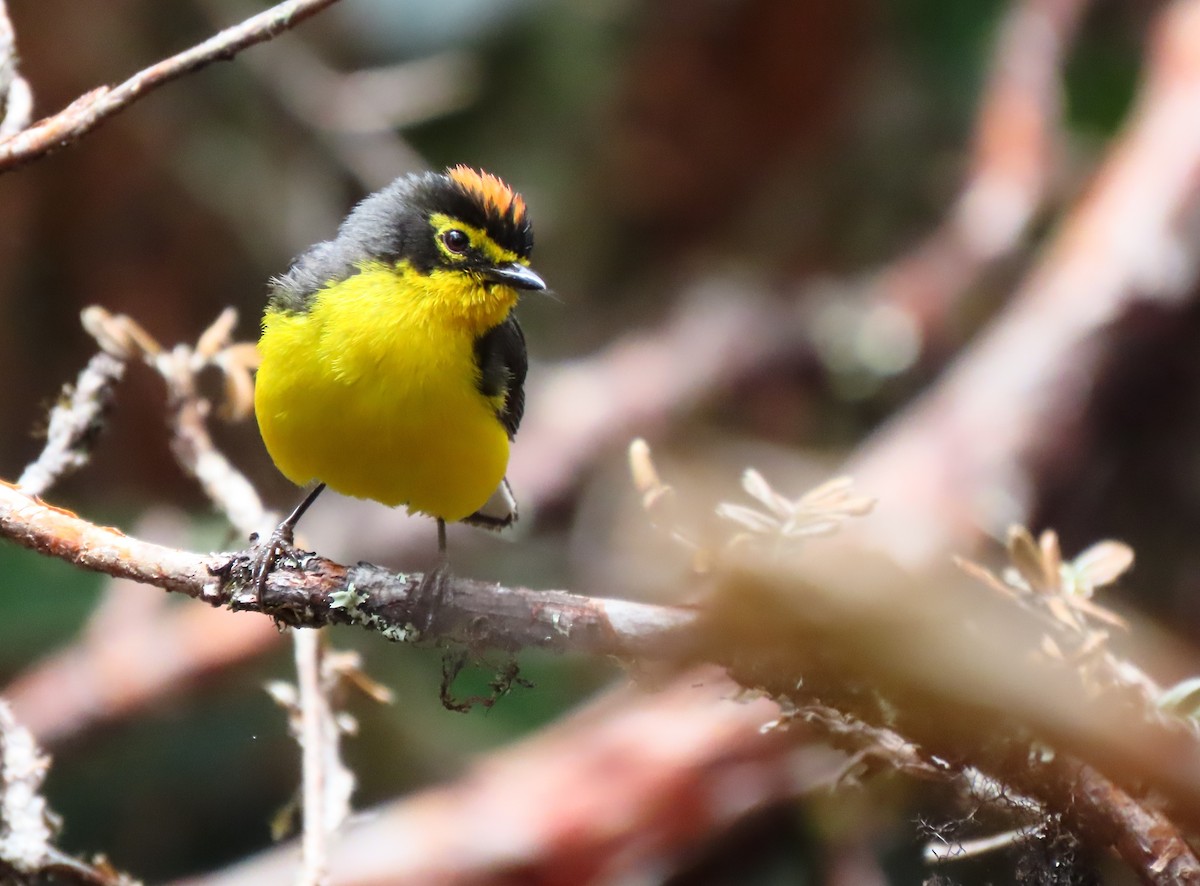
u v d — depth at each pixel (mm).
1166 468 12867
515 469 15422
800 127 17156
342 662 7215
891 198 17891
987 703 4566
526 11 15836
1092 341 12312
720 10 16266
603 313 18000
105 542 5984
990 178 14938
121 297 15578
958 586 5445
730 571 4691
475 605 5766
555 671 12633
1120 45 16719
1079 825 5090
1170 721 5137
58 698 11922
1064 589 5707
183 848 12508
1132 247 12461
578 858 9945
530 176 17016
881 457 12336
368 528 14664
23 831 6305
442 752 12320
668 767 9844
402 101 15203
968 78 17312
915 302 15578
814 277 17844
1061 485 12281
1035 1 14539
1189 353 12445
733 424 16641
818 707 5352
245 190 15773
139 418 14391
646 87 16719
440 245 7320
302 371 6961
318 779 6785
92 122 5887
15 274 15117
